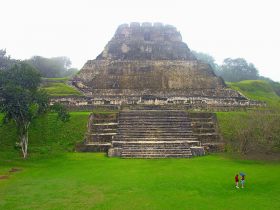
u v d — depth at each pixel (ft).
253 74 324.19
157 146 86.99
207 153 88.99
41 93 85.15
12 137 93.25
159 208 41.29
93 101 121.08
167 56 164.45
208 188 50.65
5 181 57.00
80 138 94.17
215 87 150.10
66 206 42.52
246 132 87.40
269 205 42.29
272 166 69.56
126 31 169.89
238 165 70.69
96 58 164.14
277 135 88.22
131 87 149.79
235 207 41.55
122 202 43.88
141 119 101.81
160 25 172.14
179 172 62.69
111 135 95.40
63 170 66.23
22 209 41.50
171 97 131.03
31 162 75.92
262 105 119.85
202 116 104.94
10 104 78.18
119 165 70.79
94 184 53.72
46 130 96.89
